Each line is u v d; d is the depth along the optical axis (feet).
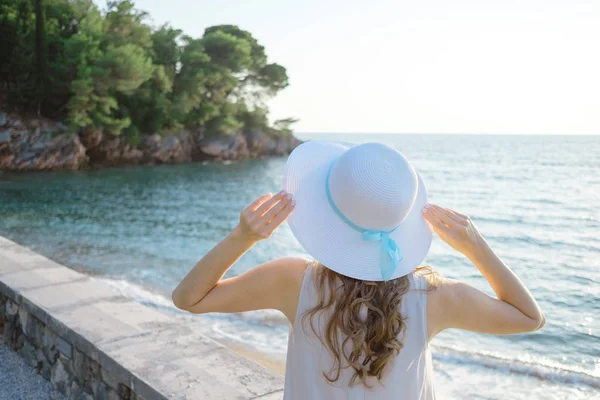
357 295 3.94
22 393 11.85
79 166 153.17
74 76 145.89
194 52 197.88
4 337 14.71
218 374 9.27
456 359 21.36
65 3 157.58
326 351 4.11
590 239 70.38
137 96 171.22
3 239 19.67
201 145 214.28
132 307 12.59
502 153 370.94
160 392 8.58
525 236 73.82
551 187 154.30
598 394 18.45
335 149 4.46
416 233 4.21
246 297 4.32
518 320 3.98
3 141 133.18
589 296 36.47
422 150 420.36
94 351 10.30
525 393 18.38
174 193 121.60
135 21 169.89
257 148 245.24
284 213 3.97
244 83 246.06
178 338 10.80
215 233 69.26
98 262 42.09
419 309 4.04
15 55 138.92
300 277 4.22
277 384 9.00
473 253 4.04
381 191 3.78
